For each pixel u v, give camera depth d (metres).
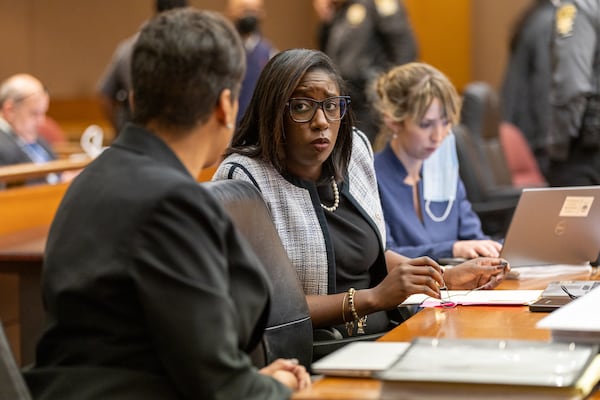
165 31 4.30
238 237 4.34
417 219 7.99
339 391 3.94
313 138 6.10
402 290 5.87
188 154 4.39
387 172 7.99
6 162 12.74
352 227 6.48
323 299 6.02
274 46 24.95
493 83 22.23
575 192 6.99
